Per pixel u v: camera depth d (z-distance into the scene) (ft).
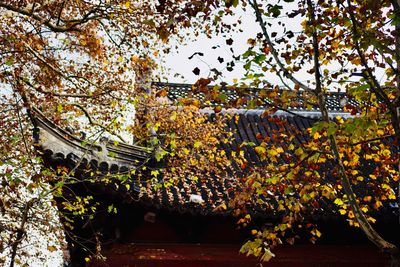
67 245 51.65
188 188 50.31
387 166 45.62
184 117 57.36
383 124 31.07
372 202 51.62
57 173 44.01
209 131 60.03
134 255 48.52
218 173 54.19
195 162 52.26
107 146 48.03
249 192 37.60
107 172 45.27
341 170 30.48
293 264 50.80
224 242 51.37
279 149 38.45
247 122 69.82
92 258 48.16
